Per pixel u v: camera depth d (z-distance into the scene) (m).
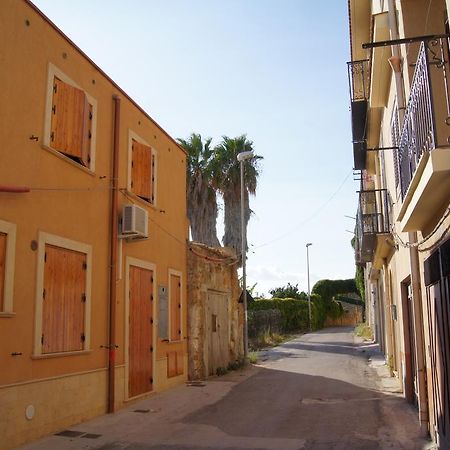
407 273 9.84
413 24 8.07
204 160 29.45
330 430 8.93
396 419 9.55
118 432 8.88
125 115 12.16
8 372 7.78
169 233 14.57
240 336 19.72
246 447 7.89
